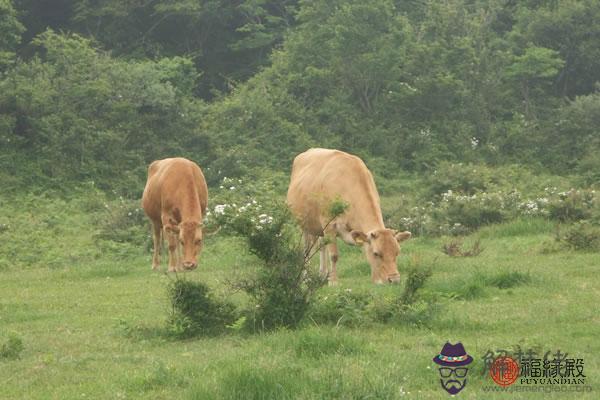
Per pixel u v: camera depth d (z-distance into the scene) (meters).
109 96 50.78
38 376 12.12
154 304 18.03
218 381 10.77
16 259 28.05
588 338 13.17
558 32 67.75
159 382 11.30
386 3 58.62
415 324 14.32
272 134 53.47
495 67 62.84
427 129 56.78
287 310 14.57
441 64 60.28
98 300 19.06
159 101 51.22
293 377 10.63
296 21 82.12
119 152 47.97
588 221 26.05
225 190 38.81
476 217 30.41
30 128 47.56
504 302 16.36
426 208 32.84
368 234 17.86
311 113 56.22
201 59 78.75
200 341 14.10
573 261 21.39
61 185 44.75
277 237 15.08
